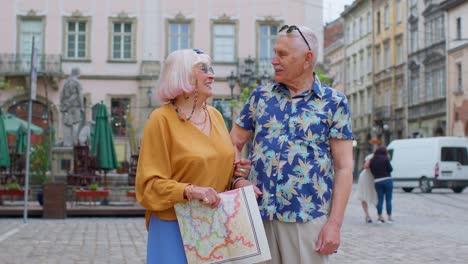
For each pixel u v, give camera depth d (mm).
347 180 3584
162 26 39281
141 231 12680
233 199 3414
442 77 47125
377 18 59562
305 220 3520
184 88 3531
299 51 3623
